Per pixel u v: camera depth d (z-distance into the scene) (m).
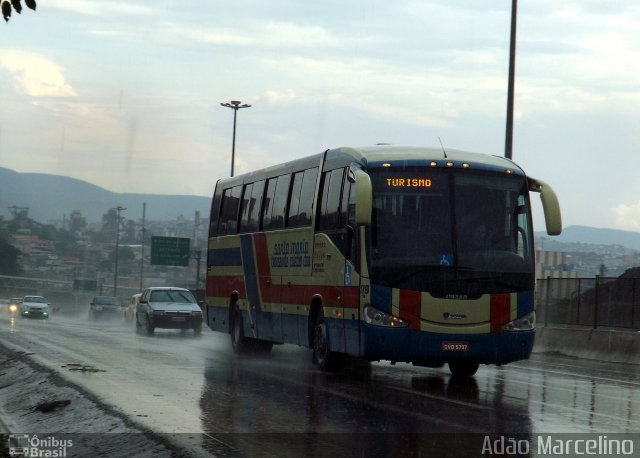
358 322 16.42
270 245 21.83
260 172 23.42
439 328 15.95
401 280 16.05
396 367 20.56
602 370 20.59
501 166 17.03
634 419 12.48
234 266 24.66
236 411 12.98
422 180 16.56
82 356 22.14
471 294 16.09
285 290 20.62
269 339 21.67
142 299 37.34
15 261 140.00
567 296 26.75
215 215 27.03
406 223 16.33
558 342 25.92
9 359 22.47
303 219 19.84
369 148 17.50
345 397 14.65
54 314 88.94
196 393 14.99
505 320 16.17
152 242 74.94
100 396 14.46
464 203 16.52
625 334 23.22
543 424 11.98
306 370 19.22
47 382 17.11
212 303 26.52
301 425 11.78
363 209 15.92
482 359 16.16
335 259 17.78
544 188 17.12
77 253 182.12
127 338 31.62
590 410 13.38
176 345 27.69
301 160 20.58
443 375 18.86
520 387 16.53
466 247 16.28
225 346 27.61
